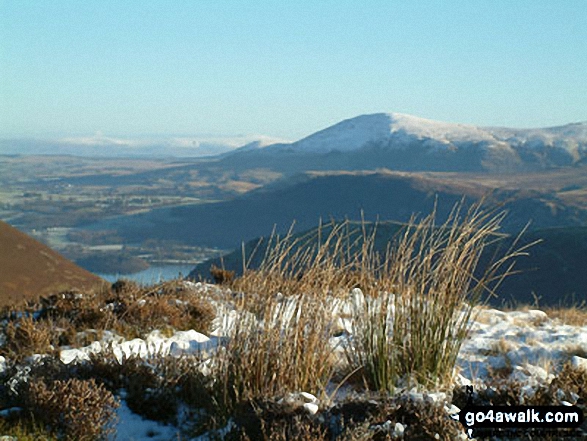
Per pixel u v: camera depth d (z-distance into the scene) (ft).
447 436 14.08
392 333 20.75
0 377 19.29
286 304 18.83
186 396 18.81
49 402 16.20
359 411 15.51
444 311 19.72
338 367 20.74
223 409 17.19
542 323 34.35
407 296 20.18
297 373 18.17
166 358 20.93
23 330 24.64
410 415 15.19
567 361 23.45
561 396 16.67
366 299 20.29
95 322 28.12
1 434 15.23
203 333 28.66
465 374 22.11
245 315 18.84
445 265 19.97
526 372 21.75
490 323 32.19
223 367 18.28
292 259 19.40
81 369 19.76
